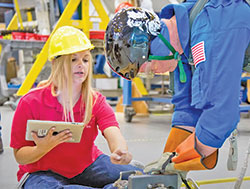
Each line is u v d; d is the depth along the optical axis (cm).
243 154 248
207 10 99
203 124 96
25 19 527
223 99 93
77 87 137
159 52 105
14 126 134
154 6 435
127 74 107
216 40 94
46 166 141
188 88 122
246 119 448
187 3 113
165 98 416
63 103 135
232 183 186
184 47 104
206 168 99
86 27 405
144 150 264
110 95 540
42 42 425
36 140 120
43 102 136
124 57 102
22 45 420
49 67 495
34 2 484
